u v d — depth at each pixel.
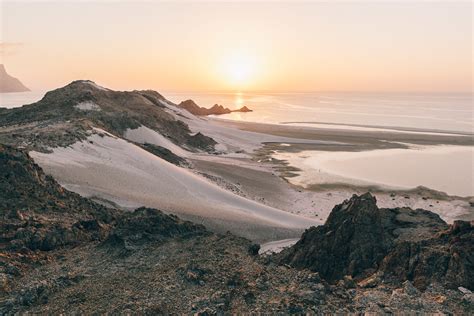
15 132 82.94
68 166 65.94
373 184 85.88
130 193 61.50
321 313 21.86
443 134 155.25
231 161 106.75
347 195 79.00
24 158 49.84
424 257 28.94
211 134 145.12
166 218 39.25
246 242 35.62
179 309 23.70
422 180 89.12
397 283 27.41
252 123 192.12
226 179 85.94
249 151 124.88
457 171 97.25
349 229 37.81
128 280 28.03
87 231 39.88
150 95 173.50
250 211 64.12
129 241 34.56
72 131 82.88
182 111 178.38
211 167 95.19
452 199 75.88
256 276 27.39
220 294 24.72
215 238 36.12
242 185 83.06
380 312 21.16
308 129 171.62
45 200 45.50
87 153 74.75
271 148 129.88
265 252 46.19
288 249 43.84
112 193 59.56
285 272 28.23
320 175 93.62
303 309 22.22
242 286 25.91
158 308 23.66
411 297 23.12
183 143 126.62
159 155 93.50
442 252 28.84
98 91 143.25
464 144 133.75
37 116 113.94
